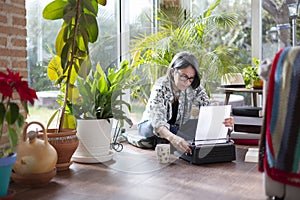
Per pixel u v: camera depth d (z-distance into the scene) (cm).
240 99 457
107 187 206
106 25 359
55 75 276
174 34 311
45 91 300
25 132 215
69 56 271
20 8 236
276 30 444
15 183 217
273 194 163
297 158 153
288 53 158
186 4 441
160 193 194
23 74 239
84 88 259
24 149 209
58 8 262
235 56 459
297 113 153
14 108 182
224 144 256
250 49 459
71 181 219
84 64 261
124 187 205
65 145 238
